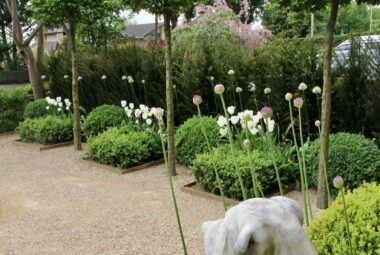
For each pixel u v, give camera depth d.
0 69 21.09
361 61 4.59
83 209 3.89
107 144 5.36
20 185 4.69
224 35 7.59
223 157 4.26
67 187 4.57
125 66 7.45
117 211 3.81
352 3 3.43
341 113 4.75
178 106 6.49
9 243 3.20
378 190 2.33
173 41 7.97
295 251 1.13
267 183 3.95
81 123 7.18
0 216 3.76
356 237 1.98
